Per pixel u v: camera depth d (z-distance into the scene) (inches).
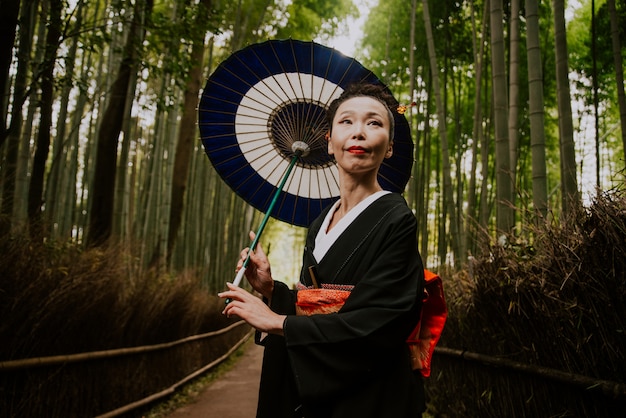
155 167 367.9
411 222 54.7
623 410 80.6
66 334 131.7
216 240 506.0
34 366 116.3
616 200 78.7
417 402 53.9
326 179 77.5
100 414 153.8
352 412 50.9
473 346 141.6
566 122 165.5
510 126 198.5
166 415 198.7
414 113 443.8
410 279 52.9
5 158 179.5
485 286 115.6
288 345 50.8
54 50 176.9
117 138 246.4
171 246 352.2
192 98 356.5
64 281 127.0
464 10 370.0
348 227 57.5
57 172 284.8
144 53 209.2
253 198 79.7
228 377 311.0
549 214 108.0
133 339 182.2
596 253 79.0
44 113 202.8
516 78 199.9
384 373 52.9
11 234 124.8
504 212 171.0
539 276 92.0
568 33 338.0
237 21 370.6
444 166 259.4
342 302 54.9
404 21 394.0
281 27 432.1
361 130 59.4
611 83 340.8
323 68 71.0
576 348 88.2
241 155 77.6
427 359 58.9
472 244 212.5
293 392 61.0
